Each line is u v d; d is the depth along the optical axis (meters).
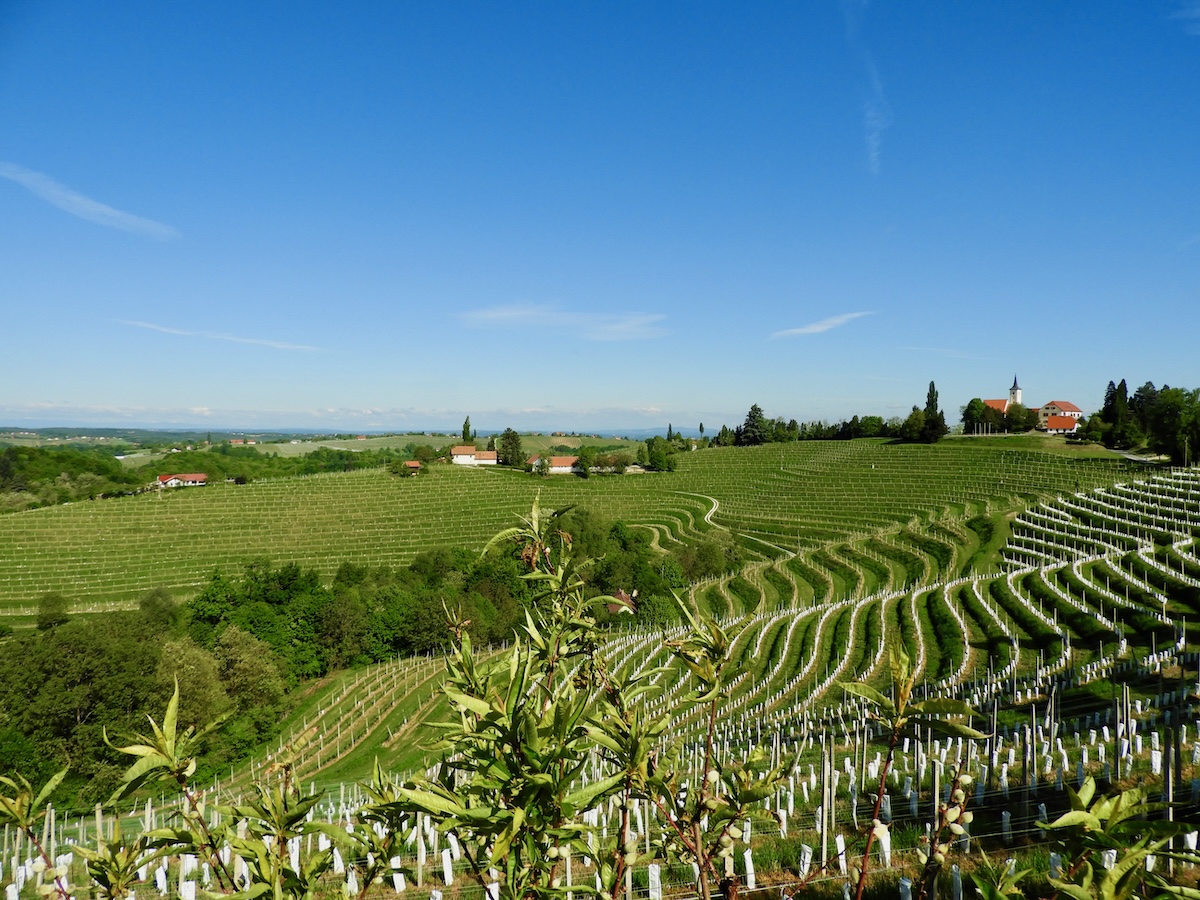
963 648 42.88
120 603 86.25
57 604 66.25
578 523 89.88
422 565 86.25
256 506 134.62
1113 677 30.38
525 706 3.21
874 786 18.14
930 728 3.24
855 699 35.03
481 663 4.15
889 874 10.28
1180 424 105.56
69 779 37.62
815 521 107.75
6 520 121.38
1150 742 17.62
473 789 3.31
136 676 40.66
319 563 104.62
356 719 49.56
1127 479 95.56
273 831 4.17
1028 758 17.38
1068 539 72.00
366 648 67.56
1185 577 48.72
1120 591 50.03
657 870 9.20
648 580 75.88
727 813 3.77
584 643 4.55
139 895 11.74
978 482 113.94
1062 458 118.88
